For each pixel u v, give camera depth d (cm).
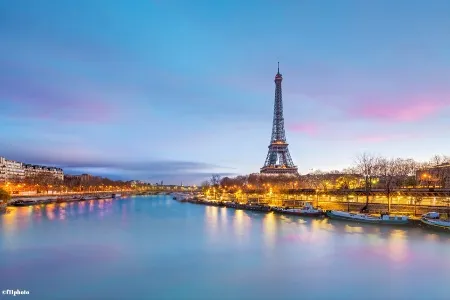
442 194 15925
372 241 11369
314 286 7231
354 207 18650
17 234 13225
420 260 9019
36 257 9600
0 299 6619
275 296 6738
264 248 10594
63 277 7869
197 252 10150
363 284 7325
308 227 14650
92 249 10606
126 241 11875
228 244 11262
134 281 7588
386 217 14500
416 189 17812
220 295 6794
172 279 7712
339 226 14712
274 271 8238
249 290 7044
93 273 8162
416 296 6694
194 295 6800
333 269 8350
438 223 12900
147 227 15325
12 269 8475
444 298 6594
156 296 6762
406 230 13325
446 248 10262
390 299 6575
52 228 14838
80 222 17062
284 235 12800
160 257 9588
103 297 6719
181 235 13075
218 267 8588
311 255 9644
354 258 9281
